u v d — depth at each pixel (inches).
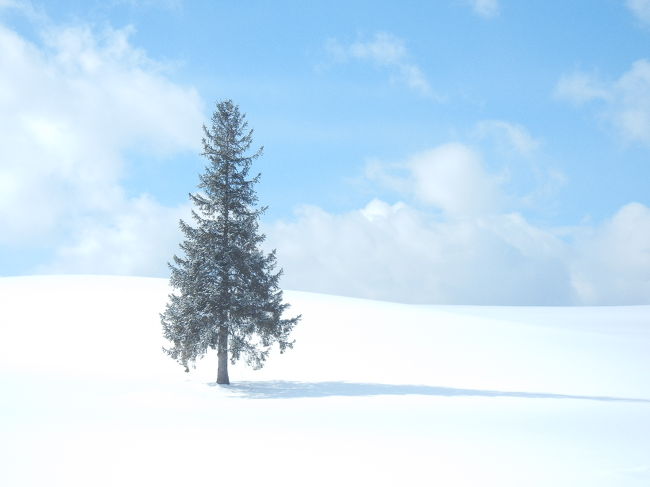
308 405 847.1
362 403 875.4
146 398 922.7
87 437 536.1
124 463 420.8
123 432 568.1
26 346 1414.9
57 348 1414.9
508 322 2162.9
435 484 360.8
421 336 1774.1
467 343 1718.8
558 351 1680.6
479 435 553.6
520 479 370.9
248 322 1109.7
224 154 1150.3
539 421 671.1
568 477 375.9
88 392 961.5
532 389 1165.7
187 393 991.6
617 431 591.8
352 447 484.1
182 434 555.8
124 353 1413.6
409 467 407.8
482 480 369.1
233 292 1112.2
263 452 462.0
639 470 396.8
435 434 559.5
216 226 1127.6
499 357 1556.3
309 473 390.0
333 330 1787.6
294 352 1520.7
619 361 1590.8
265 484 361.4
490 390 1104.2
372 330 1818.4
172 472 392.8
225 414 732.0
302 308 2116.1
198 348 1077.8
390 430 586.2
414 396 975.0
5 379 1046.4
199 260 1090.7
